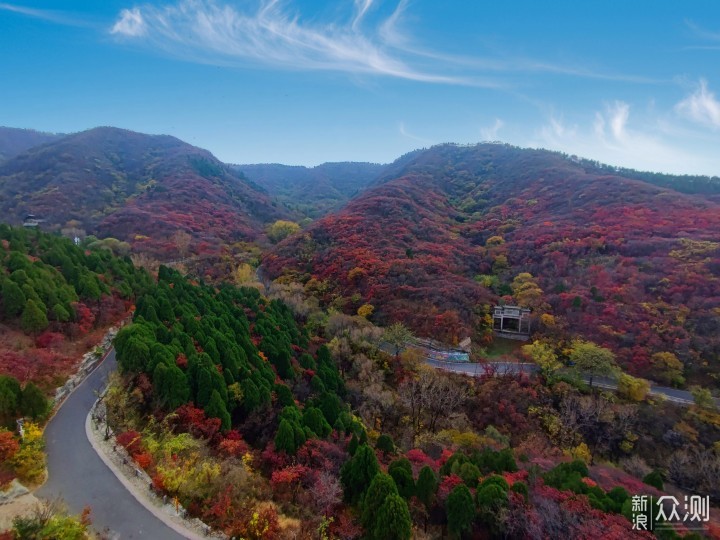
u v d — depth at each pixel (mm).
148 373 33906
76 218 136625
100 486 23141
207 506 22312
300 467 27094
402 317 70750
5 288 38125
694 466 41875
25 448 23703
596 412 47719
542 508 24438
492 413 50156
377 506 23203
